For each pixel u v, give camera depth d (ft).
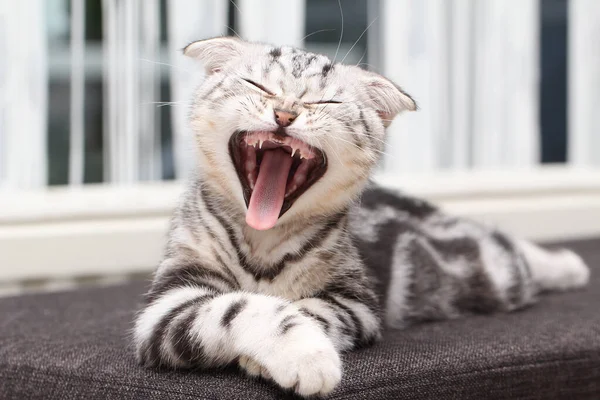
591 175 2.78
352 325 1.54
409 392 1.45
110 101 2.32
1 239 2.17
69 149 2.37
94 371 1.46
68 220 2.26
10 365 1.53
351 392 1.39
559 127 2.85
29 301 1.93
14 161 2.28
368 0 2.54
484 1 2.61
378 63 2.54
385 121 1.70
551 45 2.80
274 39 2.41
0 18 2.23
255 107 1.56
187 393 1.38
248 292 1.51
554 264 2.09
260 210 1.55
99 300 1.95
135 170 2.37
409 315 1.80
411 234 1.89
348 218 1.68
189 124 1.66
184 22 2.33
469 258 1.92
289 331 1.38
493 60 2.64
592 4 2.77
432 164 2.62
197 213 1.63
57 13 2.32
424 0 2.54
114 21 2.29
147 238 2.29
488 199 2.61
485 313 1.89
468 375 1.50
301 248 1.60
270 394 1.37
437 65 2.58
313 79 1.61
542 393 1.57
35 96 2.28
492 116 2.66
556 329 1.70
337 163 1.59
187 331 1.42
